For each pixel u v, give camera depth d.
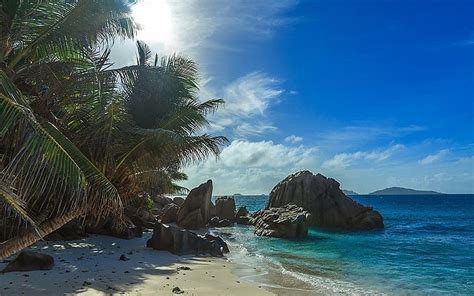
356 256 22.81
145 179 17.47
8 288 10.78
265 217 36.75
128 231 25.56
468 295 13.39
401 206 103.62
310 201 46.03
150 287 12.07
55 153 7.65
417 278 16.41
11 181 7.20
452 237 34.97
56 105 12.37
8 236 10.01
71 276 12.82
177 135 15.05
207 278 14.16
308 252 24.38
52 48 10.92
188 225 38.94
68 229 23.62
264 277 15.30
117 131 13.63
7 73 10.41
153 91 17.86
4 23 10.01
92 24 11.16
